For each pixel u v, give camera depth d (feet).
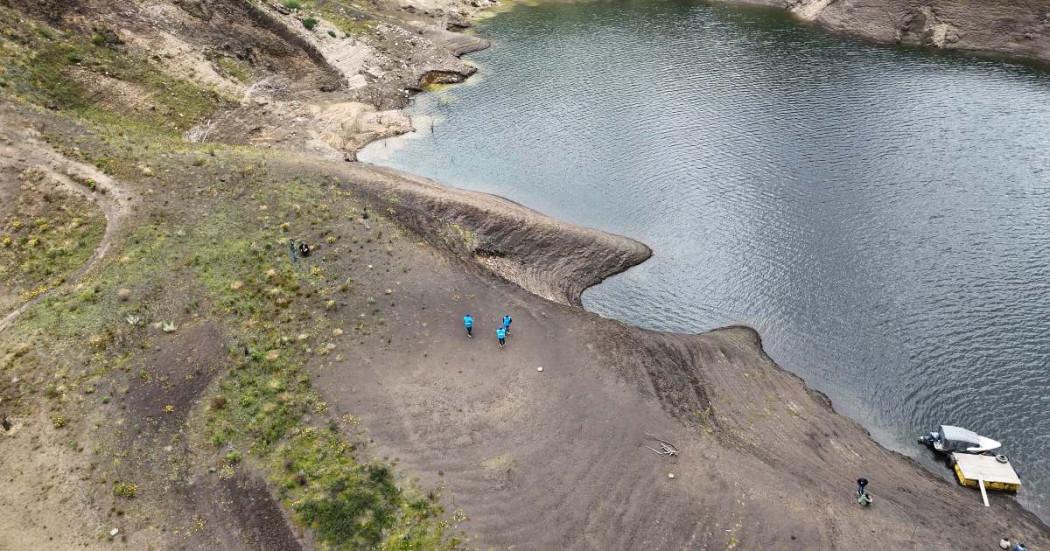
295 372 128.06
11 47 217.97
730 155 240.53
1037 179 214.48
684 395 134.82
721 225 201.77
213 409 117.08
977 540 109.29
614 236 196.75
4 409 113.70
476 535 103.86
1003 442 131.64
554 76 327.06
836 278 176.45
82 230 154.61
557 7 444.14
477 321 147.02
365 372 130.41
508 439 119.65
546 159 247.09
